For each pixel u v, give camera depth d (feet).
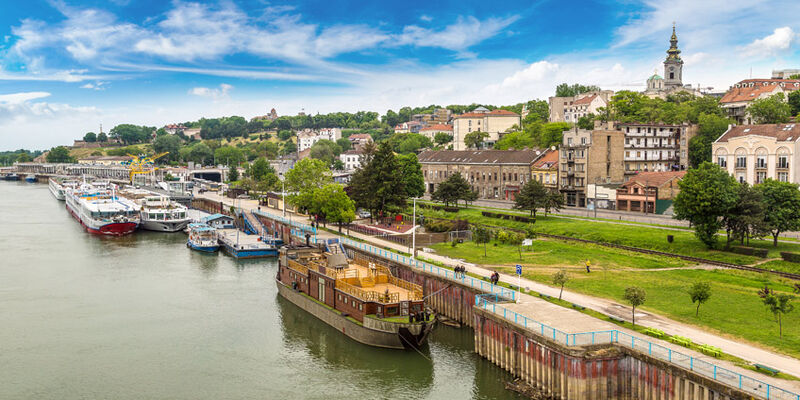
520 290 227.20
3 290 299.17
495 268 273.33
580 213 419.54
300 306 269.85
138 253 401.29
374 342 215.51
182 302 278.67
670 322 184.65
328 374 196.75
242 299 284.61
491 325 196.75
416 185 508.94
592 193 463.83
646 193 420.36
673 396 144.97
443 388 183.11
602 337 167.94
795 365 147.13
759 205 264.11
